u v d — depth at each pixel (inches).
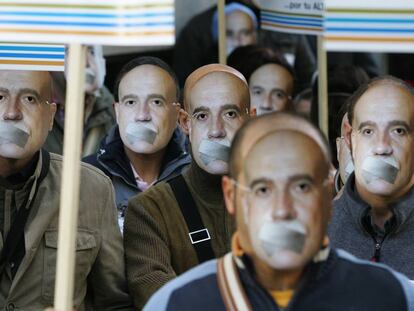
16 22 427.5
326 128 646.5
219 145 514.0
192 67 805.9
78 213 512.4
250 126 375.9
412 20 429.7
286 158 367.2
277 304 368.5
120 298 518.3
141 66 577.6
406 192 483.2
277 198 365.7
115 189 582.6
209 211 512.4
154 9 421.1
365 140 483.2
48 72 506.6
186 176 520.7
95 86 684.7
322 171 369.4
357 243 488.1
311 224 365.1
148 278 504.4
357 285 373.7
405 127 480.7
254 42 786.2
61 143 675.4
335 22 430.6
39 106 501.7
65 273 398.3
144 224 515.5
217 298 372.5
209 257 508.1
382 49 430.3
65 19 424.8
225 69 528.4
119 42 422.9
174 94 578.9
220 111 519.2
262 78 704.4
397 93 483.5
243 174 370.6
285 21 703.7
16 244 498.3
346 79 692.1
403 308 374.9
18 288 496.4
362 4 429.4
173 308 374.9
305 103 719.1
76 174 403.2
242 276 371.9
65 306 398.0
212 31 800.3
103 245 516.7
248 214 368.5
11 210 501.7
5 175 500.7
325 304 370.0
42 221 502.0
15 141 494.9
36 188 504.4
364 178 481.1
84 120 684.1
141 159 583.2
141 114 573.3
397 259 482.0
